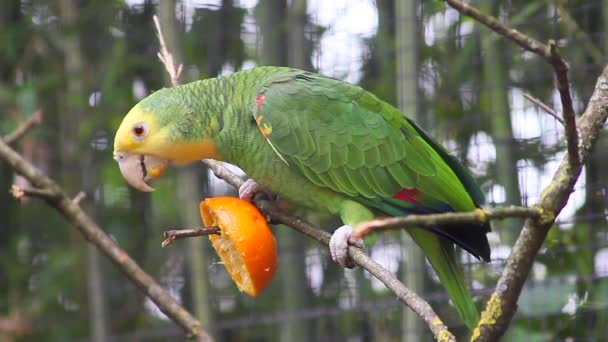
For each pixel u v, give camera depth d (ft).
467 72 21.67
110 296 26.23
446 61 21.97
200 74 24.06
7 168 27.40
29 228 27.32
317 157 15.12
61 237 27.25
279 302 24.12
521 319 19.61
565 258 19.76
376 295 22.84
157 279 25.07
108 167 25.57
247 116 15.07
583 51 20.06
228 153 15.24
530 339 19.19
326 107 15.34
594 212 19.62
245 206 13.08
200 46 24.16
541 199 9.29
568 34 19.62
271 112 14.98
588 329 19.13
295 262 22.88
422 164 15.39
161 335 24.02
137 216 25.89
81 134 25.25
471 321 15.02
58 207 13.93
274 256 13.02
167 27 22.67
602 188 19.36
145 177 15.07
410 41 20.89
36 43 26.71
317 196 15.46
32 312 26.21
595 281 19.43
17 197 13.60
